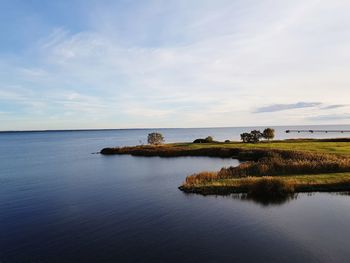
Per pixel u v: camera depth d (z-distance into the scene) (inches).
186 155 2854.3
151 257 715.4
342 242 783.1
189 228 892.0
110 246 779.4
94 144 5743.1
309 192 1256.8
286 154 2025.1
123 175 1852.9
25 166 2450.8
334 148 2413.9
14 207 1164.5
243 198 1203.2
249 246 766.5
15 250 768.3
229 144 3341.5
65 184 1611.7
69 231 889.5
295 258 703.1
